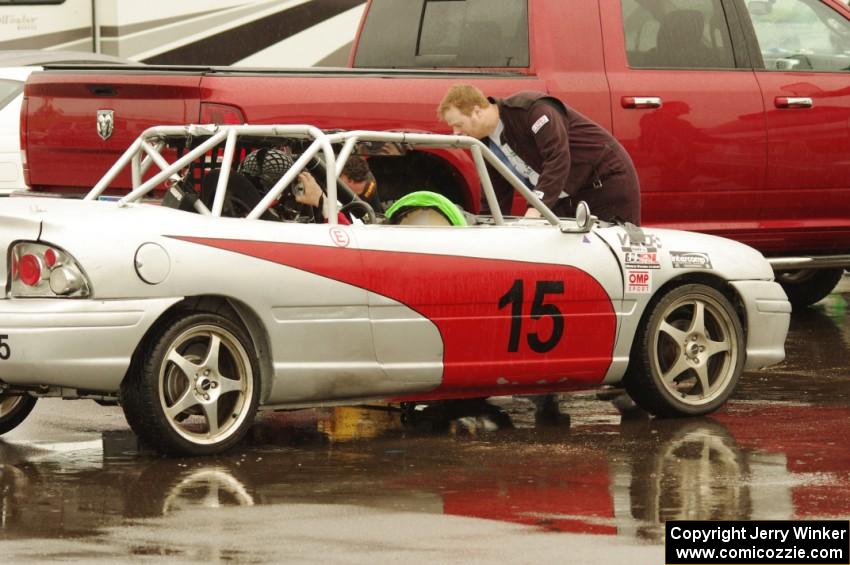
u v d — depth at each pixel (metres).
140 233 9.91
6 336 9.67
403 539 8.13
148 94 13.49
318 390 10.53
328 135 10.91
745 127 15.90
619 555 7.87
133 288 9.80
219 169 11.27
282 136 10.91
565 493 9.27
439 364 10.88
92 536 8.16
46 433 11.12
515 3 15.50
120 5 22.50
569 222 11.81
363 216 11.36
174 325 9.99
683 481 9.61
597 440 10.99
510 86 14.84
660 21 15.77
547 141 12.32
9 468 9.91
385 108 14.05
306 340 10.39
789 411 12.19
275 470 9.86
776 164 16.09
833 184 16.44
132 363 9.96
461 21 15.97
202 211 10.77
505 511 8.79
